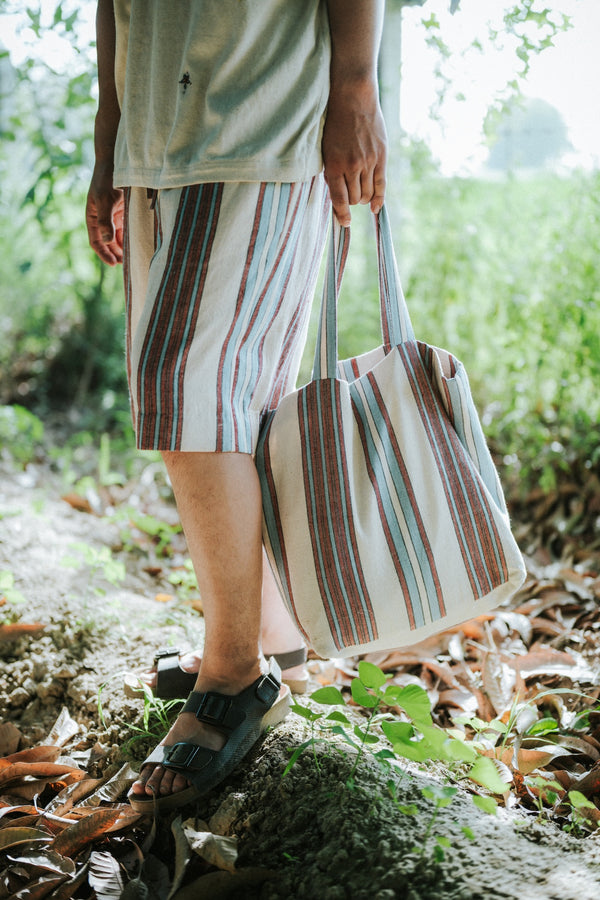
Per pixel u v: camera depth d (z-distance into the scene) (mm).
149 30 1354
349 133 1345
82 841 1263
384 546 1296
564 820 1293
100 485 3279
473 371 3236
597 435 2754
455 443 1352
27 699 1743
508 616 1915
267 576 1549
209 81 1278
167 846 1263
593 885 1027
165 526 2662
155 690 1595
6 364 4340
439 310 3289
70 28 2934
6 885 1207
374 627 1291
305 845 1179
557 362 2973
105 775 1474
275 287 1344
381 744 1425
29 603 2016
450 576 1306
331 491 1295
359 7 1319
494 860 1086
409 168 3336
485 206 3299
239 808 1272
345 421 1318
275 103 1288
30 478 3266
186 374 1262
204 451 1273
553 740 1484
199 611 2156
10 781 1454
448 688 1782
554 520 2625
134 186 1386
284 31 1296
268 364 1391
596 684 1656
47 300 4449
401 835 1134
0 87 3584
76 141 3287
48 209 3543
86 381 4148
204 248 1273
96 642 1874
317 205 1400
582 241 2893
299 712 1211
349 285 3574
